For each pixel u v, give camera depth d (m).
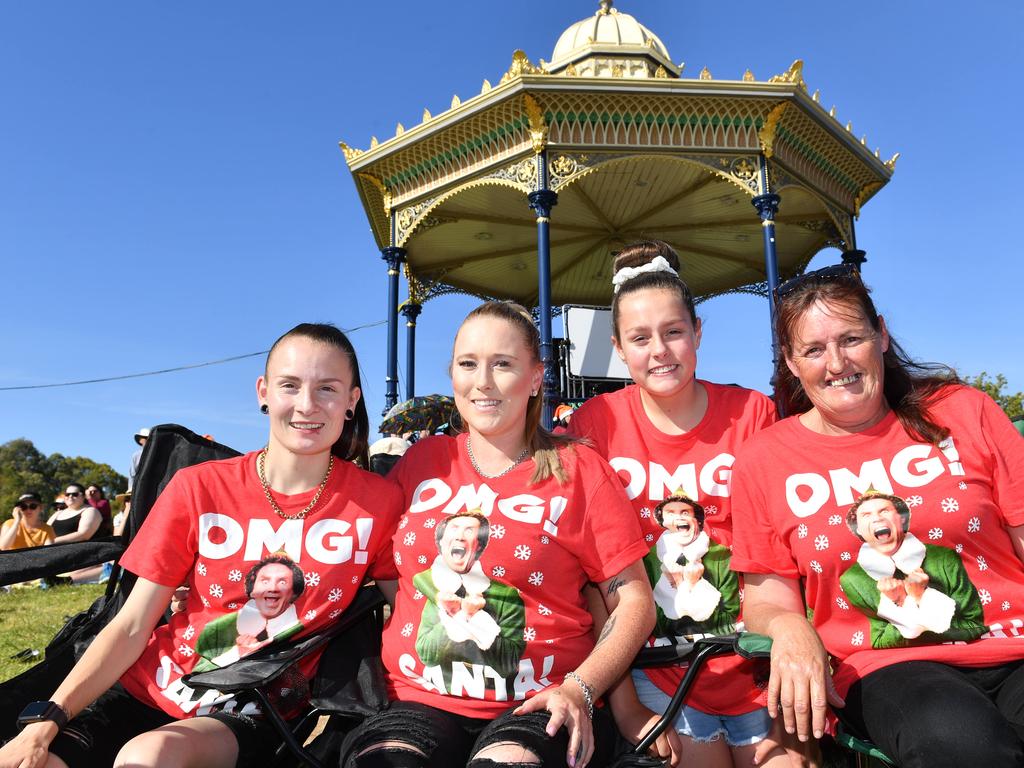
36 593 9.65
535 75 10.03
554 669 2.20
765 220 10.80
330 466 2.48
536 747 1.82
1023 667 2.11
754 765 2.55
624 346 2.70
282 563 2.35
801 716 2.02
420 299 15.52
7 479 55.31
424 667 2.19
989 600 2.19
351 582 2.38
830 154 11.86
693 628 2.58
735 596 2.61
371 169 12.21
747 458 2.50
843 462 2.37
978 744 1.78
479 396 2.35
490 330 2.37
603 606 2.52
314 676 2.39
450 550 2.27
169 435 2.87
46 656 2.56
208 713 2.23
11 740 2.04
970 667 2.16
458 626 2.19
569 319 10.06
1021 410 27.12
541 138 10.42
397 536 2.40
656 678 2.62
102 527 12.37
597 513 2.33
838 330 2.28
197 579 2.34
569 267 16.00
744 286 16.64
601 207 13.39
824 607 2.38
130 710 2.29
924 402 2.36
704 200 12.91
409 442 4.74
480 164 11.21
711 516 2.64
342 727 2.33
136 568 2.28
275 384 2.36
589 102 10.39
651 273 2.70
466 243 14.36
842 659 2.36
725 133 10.79
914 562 2.22
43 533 11.57
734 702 2.57
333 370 2.36
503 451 2.40
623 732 2.39
